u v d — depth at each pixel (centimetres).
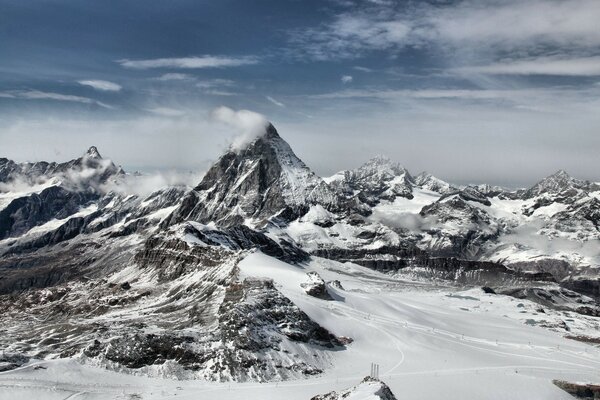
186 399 15438
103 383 15950
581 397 19062
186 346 18362
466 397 17100
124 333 19788
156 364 17588
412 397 16612
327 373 18900
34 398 14438
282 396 16062
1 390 14500
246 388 16762
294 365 18825
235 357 18325
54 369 16100
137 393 15688
